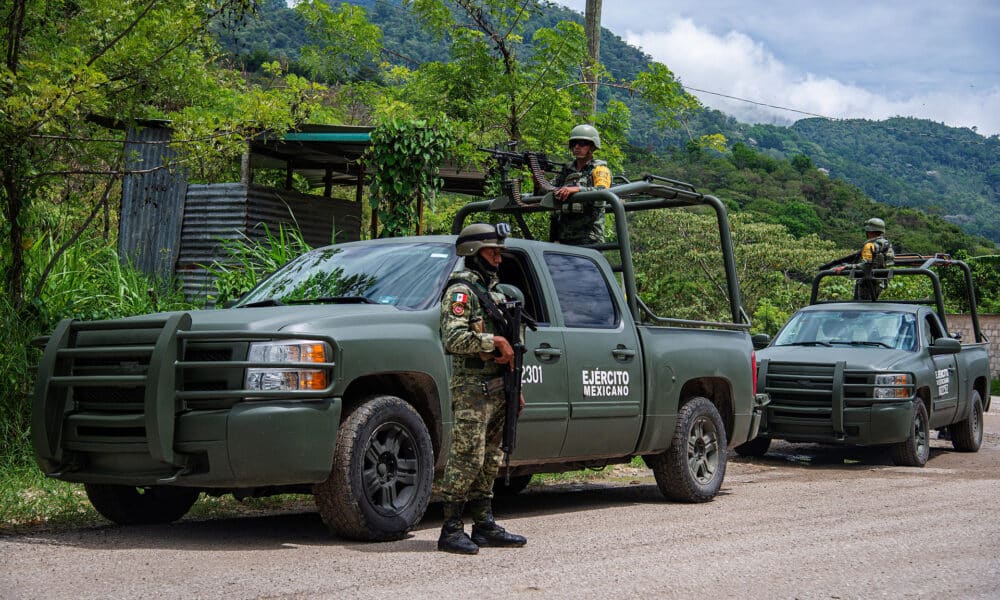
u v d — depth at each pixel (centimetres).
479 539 568
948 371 1288
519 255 710
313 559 514
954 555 561
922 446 1187
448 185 1838
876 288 1441
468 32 1706
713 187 10150
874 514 722
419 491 591
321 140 1387
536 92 1722
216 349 549
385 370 580
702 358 823
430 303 634
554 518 703
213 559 511
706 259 2855
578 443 707
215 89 1476
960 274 3906
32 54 1023
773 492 876
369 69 2314
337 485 552
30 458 816
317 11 2091
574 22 1689
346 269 691
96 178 1424
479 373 543
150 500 651
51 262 968
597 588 463
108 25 1040
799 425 1177
